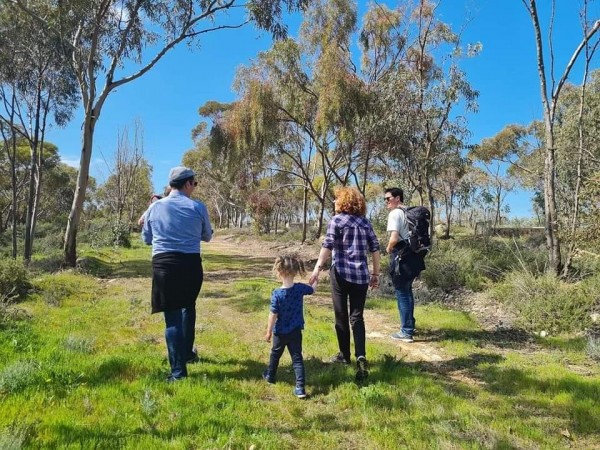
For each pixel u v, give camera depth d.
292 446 3.12
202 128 39.78
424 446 3.16
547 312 6.64
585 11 8.81
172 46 14.07
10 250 21.38
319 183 33.12
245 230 45.72
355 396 3.98
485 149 30.88
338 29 19.62
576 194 8.77
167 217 4.29
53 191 41.53
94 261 14.94
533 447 3.23
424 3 16.75
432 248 12.55
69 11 13.25
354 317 4.63
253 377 4.45
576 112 14.53
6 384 3.63
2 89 17.58
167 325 4.26
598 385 4.28
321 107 17.59
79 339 5.18
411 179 18.09
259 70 19.56
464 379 4.62
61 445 2.81
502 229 22.98
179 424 3.24
